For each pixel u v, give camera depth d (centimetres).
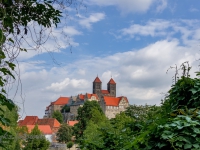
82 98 12288
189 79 371
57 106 13512
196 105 348
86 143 505
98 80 12988
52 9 329
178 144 250
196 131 252
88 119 6562
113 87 13175
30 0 311
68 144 6041
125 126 442
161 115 379
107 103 10825
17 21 312
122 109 10956
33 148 4072
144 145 295
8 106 253
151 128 281
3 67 271
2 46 279
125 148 323
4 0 273
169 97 406
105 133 491
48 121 8738
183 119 275
